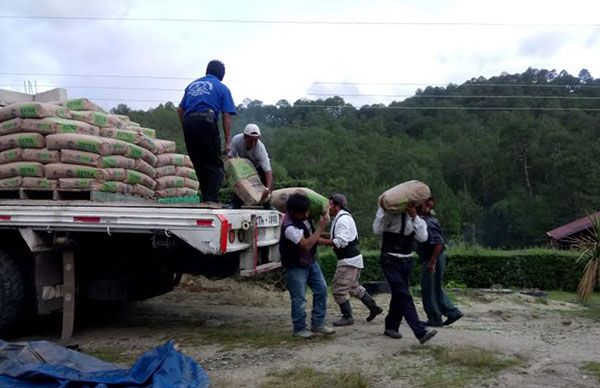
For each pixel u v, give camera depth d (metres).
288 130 69.50
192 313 7.72
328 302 8.61
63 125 6.04
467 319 7.59
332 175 56.03
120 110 34.47
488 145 69.56
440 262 6.55
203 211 5.48
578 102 66.31
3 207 6.00
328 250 11.70
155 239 5.66
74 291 6.13
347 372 4.81
